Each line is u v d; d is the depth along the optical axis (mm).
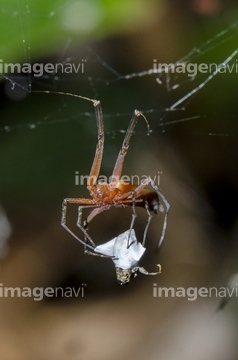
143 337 195
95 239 210
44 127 220
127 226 212
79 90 218
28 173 217
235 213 213
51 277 205
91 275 205
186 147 219
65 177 217
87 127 224
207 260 207
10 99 215
